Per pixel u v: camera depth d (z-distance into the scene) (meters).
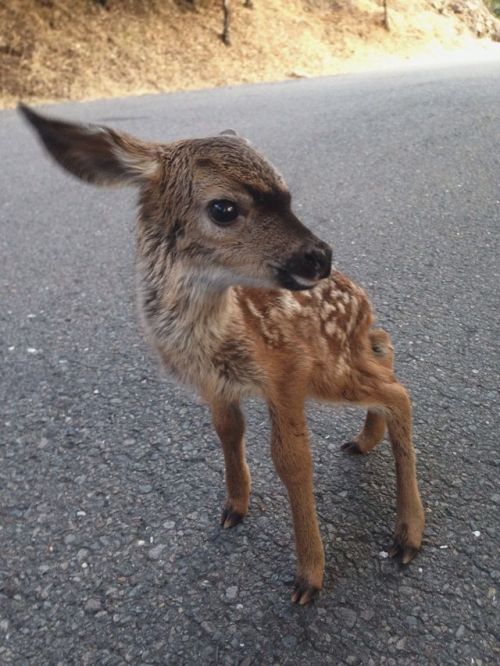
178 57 2.45
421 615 0.36
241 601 0.39
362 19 3.47
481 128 1.18
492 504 0.43
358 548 0.41
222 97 1.91
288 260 0.36
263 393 0.39
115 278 0.81
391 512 0.44
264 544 0.43
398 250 0.78
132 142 0.39
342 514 0.44
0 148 1.46
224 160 0.37
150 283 0.40
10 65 2.18
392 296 0.69
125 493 0.48
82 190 1.14
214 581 0.40
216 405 0.41
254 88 2.13
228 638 0.36
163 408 0.56
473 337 0.61
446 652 0.34
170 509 0.46
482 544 0.40
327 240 0.82
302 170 1.07
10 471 0.51
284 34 2.93
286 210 0.37
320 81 2.27
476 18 4.32
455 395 0.53
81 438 0.54
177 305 0.39
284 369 0.39
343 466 0.48
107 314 0.73
